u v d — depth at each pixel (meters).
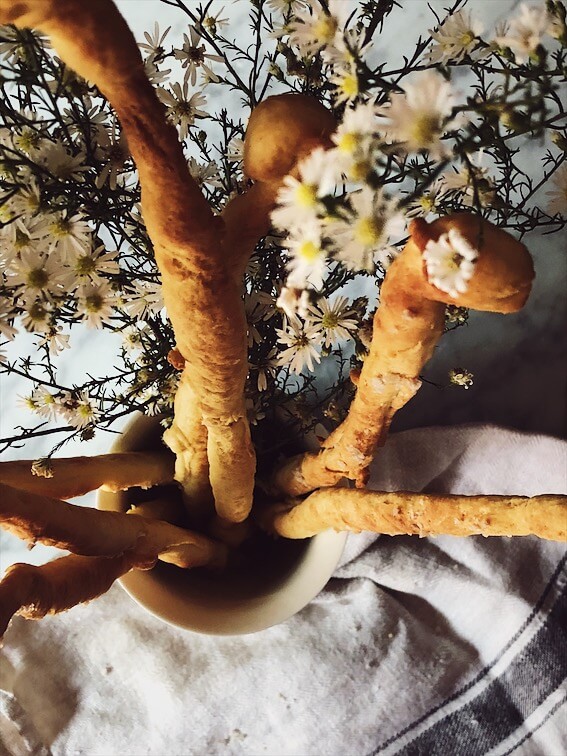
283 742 0.39
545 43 0.35
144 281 0.27
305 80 0.26
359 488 0.28
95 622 0.39
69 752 0.39
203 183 0.27
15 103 0.32
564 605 0.39
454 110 0.17
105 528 0.24
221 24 0.27
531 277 0.17
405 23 0.36
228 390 0.24
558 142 0.23
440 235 0.16
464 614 0.40
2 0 0.14
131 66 0.15
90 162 0.23
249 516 0.35
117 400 0.29
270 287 0.29
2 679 0.38
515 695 0.39
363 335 0.27
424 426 0.41
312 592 0.33
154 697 0.39
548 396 0.42
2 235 0.22
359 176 0.17
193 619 0.32
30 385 0.38
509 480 0.40
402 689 0.39
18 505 0.21
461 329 0.41
